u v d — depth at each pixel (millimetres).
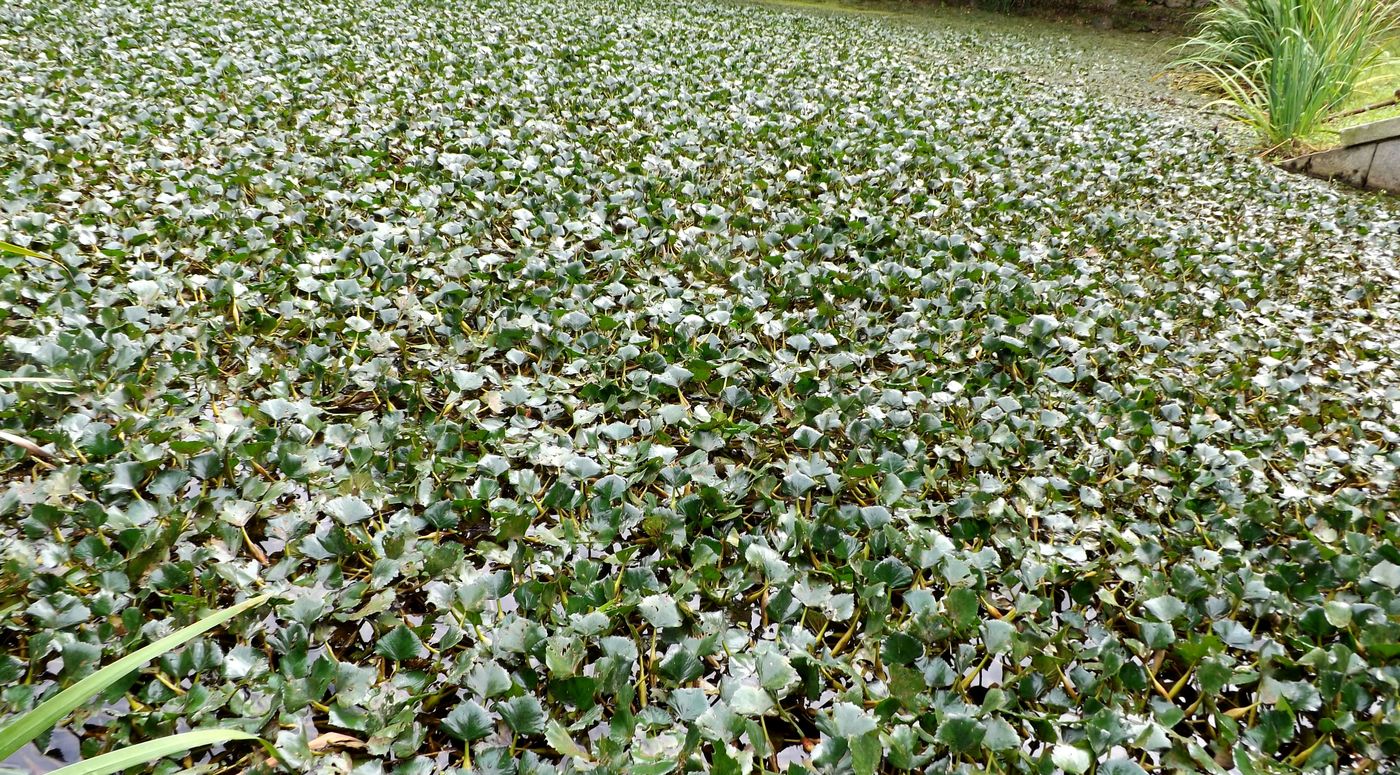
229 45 6461
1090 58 10664
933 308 3139
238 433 2006
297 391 2316
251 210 3381
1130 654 1749
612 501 1966
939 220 4273
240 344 2445
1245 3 8148
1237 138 7102
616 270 3217
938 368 2756
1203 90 8797
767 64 8453
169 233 3090
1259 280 3828
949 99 7426
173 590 1615
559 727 1354
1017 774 1364
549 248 3377
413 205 3598
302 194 3629
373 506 1889
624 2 11961
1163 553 1966
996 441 2312
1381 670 1575
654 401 2436
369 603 1633
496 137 4750
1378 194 5633
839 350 2820
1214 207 4992
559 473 2102
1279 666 1620
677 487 2012
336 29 7551
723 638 1618
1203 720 1600
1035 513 2092
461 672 1480
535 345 2652
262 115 4676
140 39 6246
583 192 4074
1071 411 2527
